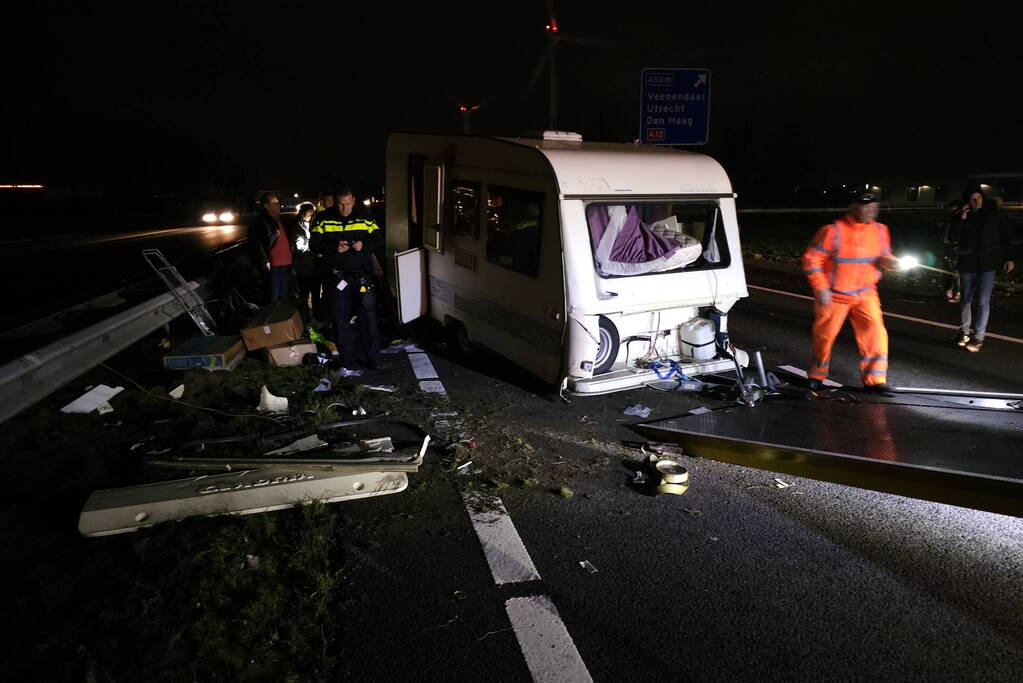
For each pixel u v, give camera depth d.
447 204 7.72
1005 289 12.24
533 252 6.17
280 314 7.50
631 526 4.21
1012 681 2.93
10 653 3.04
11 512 4.17
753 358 8.01
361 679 2.93
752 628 3.27
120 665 2.95
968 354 8.12
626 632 3.24
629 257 6.15
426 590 3.55
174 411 5.77
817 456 4.80
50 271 16.06
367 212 7.06
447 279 7.86
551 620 3.32
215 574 3.57
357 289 7.08
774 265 16.19
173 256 19.05
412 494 4.55
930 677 2.96
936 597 3.51
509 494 4.58
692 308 6.66
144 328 7.77
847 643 3.17
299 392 6.34
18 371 5.31
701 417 5.88
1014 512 4.11
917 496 4.48
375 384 6.80
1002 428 5.42
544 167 5.90
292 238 10.23
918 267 14.84
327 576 3.58
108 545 3.87
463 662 3.04
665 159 6.39
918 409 6.05
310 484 4.32
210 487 4.25
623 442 5.48
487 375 7.14
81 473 4.66
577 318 5.78
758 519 4.30
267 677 2.92
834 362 7.89
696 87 15.12
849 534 4.12
